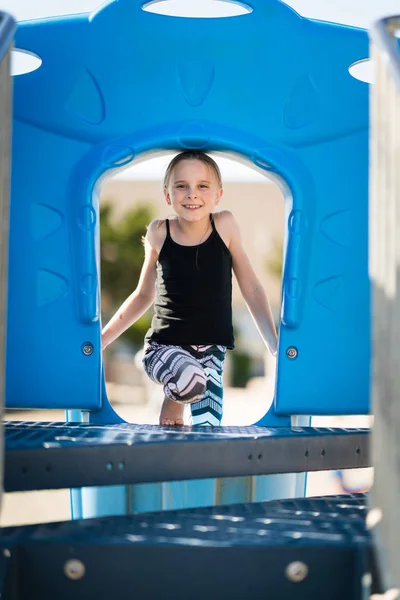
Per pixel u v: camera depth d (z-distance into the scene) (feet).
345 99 17.34
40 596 10.33
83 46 17.07
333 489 34.01
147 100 17.04
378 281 10.73
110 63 17.07
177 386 16.02
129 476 12.50
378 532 10.28
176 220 17.72
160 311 17.38
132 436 13.38
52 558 10.33
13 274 16.90
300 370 17.03
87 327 16.84
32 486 12.00
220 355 17.47
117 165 16.94
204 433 13.99
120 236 71.05
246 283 18.01
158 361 16.70
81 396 16.74
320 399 17.02
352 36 17.46
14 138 17.01
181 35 17.13
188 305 17.25
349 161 17.26
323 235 17.15
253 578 10.26
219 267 17.46
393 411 9.71
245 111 17.13
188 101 17.11
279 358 17.02
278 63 17.24
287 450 13.78
